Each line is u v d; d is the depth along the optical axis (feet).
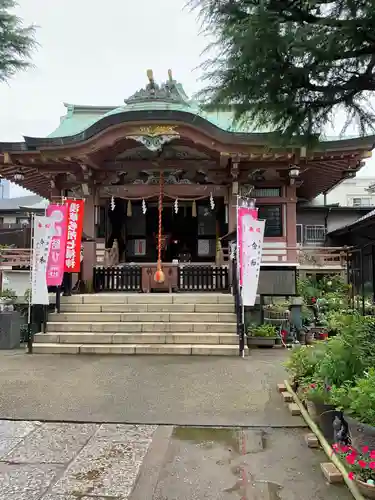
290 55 12.28
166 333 30.12
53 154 37.73
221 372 23.26
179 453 13.17
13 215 75.61
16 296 36.22
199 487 11.14
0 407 17.43
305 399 16.42
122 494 10.77
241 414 16.57
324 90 13.35
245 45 11.93
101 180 43.06
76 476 11.68
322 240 63.67
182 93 45.80
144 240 49.37
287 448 13.57
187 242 49.11
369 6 11.43
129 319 31.68
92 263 41.68
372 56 12.73
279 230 42.60
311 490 11.00
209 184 43.47
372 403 11.31
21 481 11.39
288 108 13.64
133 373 23.08
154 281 41.29
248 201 30.58
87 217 42.68
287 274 34.76
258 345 30.68
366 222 24.67
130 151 42.60
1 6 12.53
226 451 13.34
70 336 29.78
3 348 30.32
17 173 42.01
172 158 43.06
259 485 11.25
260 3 12.24
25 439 14.24
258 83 12.94
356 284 34.50
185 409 17.15
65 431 14.94
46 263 29.81
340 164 39.06
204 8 12.66
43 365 25.11
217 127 35.91
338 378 14.23
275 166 39.52
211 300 33.65
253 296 28.50
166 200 47.16
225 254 44.19
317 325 34.68
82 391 19.69
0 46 12.59
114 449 13.46
